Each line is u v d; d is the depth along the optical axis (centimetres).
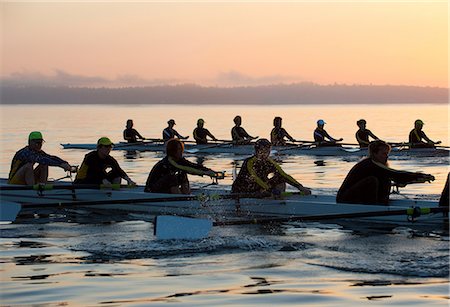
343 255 955
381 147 1209
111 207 1416
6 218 1284
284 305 734
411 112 12306
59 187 1398
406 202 1252
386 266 885
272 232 1141
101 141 1440
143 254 984
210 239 1073
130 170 2406
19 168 1486
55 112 13225
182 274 868
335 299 750
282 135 3128
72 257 971
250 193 1264
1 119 8412
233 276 854
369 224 1200
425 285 795
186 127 6384
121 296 772
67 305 741
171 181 1359
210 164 2620
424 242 1039
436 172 2248
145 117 9575
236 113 12281
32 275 870
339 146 3048
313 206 1246
